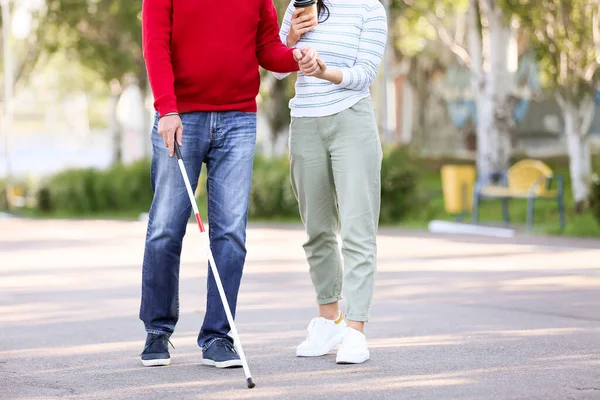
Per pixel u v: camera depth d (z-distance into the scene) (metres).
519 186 22.34
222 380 6.90
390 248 17.70
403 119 53.16
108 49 41.12
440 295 11.48
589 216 21.39
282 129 32.47
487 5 27.50
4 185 39.59
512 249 17.12
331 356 7.77
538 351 7.83
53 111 105.19
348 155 7.52
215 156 7.47
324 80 7.58
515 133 48.28
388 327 9.20
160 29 7.20
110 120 49.44
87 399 6.45
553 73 22.61
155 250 7.43
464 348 8.02
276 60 7.55
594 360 7.42
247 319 9.91
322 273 7.88
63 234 23.42
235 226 7.43
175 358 7.82
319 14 7.70
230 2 7.27
